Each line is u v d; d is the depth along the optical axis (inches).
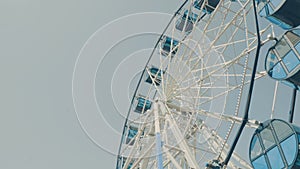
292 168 493.0
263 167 545.0
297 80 544.1
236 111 575.2
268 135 547.5
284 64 554.6
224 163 518.9
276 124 537.3
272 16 580.4
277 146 524.1
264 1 603.2
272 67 580.1
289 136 508.7
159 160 538.0
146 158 654.5
